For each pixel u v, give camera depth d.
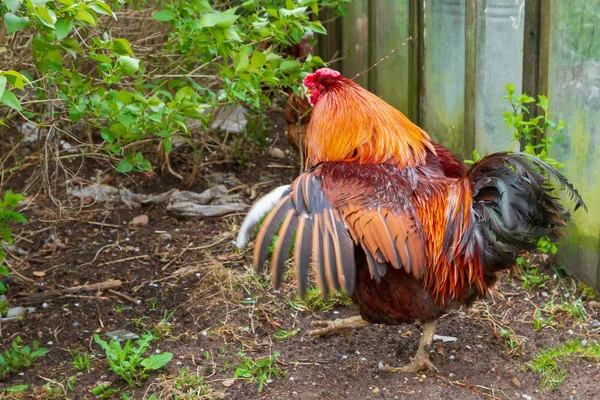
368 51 7.60
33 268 5.47
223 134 7.45
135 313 4.90
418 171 3.91
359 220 3.53
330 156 4.06
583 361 4.23
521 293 5.03
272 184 6.82
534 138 5.29
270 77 4.77
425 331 4.14
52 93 5.11
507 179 3.64
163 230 5.98
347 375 4.18
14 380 4.19
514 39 5.30
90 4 3.62
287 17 4.72
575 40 4.75
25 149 6.91
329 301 4.91
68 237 5.88
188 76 5.21
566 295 4.96
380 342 4.52
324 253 3.44
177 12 4.60
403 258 3.55
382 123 3.98
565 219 3.71
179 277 5.30
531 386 4.05
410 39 6.59
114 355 4.16
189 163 7.04
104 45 4.11
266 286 5.16
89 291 5.14
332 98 4.08
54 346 4.55
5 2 3.18
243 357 4.32
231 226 5.98
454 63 6.05
